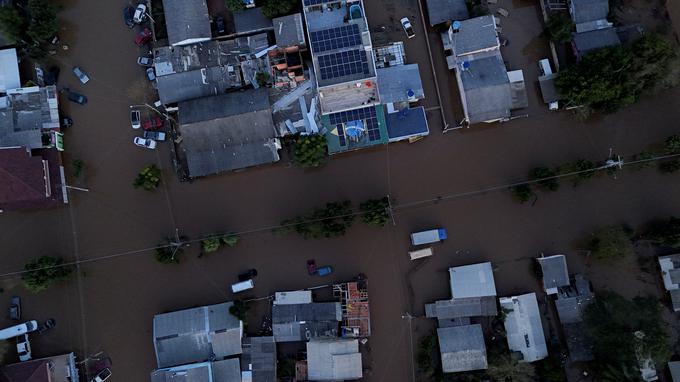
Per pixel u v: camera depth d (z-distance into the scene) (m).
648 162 51.38
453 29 51.12
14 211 50.78
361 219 50.97
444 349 48.34
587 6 52.06
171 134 51.91
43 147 50.22
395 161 52.38
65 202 50.91
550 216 51.81
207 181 51.81
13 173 46.84
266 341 48.69
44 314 49.81
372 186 52.03
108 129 52.16
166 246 49.22
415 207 51.75
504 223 51.66
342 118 50.66
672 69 49.41
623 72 49.31
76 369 48.75
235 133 50.00
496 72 51.06
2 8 49.59
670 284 49.38
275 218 51.50
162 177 51.66
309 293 49.53
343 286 49.84
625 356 45.16
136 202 51.44
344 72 49.00
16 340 48.88
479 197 51.97
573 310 49.12
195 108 49.78
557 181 51.12
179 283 50.53
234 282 50.53
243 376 48.00
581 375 49.41
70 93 51.97
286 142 51.91
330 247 51.12
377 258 51.00
